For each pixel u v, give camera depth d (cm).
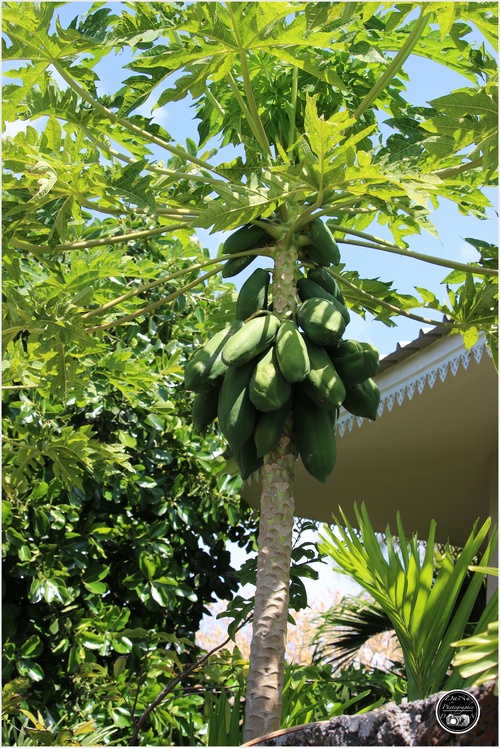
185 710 532
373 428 577
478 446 600
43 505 529
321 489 712
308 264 300
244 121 357
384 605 294
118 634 514
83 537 544
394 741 186
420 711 186
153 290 635
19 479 425
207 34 275
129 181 299
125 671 488
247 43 276
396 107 362
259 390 251
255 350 257
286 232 290
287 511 261
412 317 332
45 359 390
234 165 297
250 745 207
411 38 289
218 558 633
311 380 256
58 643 523
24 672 493
